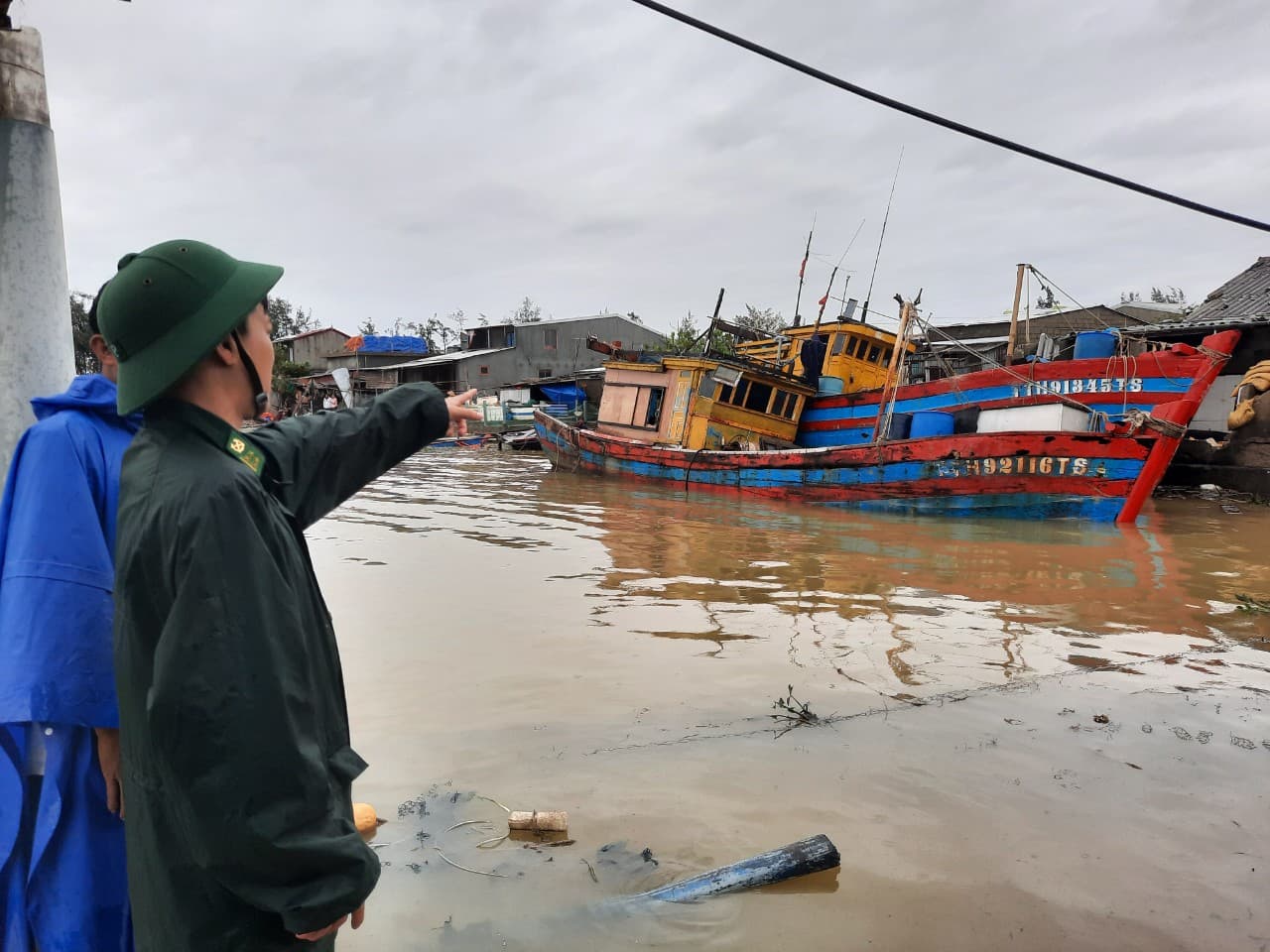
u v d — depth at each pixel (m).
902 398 17.23
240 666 1.33
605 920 2.69
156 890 1.44
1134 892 2.88
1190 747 4.11
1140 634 6.32
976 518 13.26
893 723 4.40
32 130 2.47
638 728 4.32
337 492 1.95
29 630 1.64
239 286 1.60
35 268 2.48
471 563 8.98
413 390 2.14
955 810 3.44
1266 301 18.92
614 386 20.38
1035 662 5.54
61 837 1.74
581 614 6.74
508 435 33.28
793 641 6.00
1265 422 17.22
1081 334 15.48
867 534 11.47
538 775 3.76
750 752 4.02
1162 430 12.12
